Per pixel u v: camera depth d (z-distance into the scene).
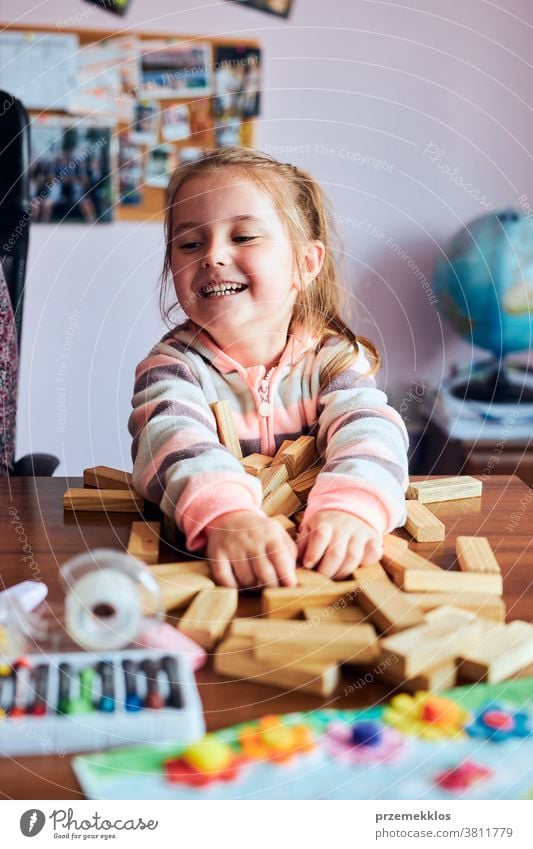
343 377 0.94
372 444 0.80
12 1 1.74
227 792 0.43
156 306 1.85
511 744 0.47
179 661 0.51
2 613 0.56
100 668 0.50
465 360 1.94
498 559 0.69
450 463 1.73
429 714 0.49
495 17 1.84
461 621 0.56
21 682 0.48
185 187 0.97
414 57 1.85
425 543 0.72
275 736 0.47
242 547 0.64
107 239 1.84
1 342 1.23
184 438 0.79
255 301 0.96
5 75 1.76
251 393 0.97
